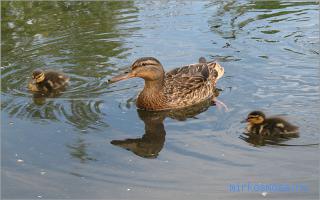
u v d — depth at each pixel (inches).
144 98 457.7
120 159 366.0
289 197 315.3
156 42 596.4
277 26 634.2
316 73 507.5
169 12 689.0
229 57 551.2
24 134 406.0
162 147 382.3
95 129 413.1
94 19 670.5
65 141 393.7
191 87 473.7
